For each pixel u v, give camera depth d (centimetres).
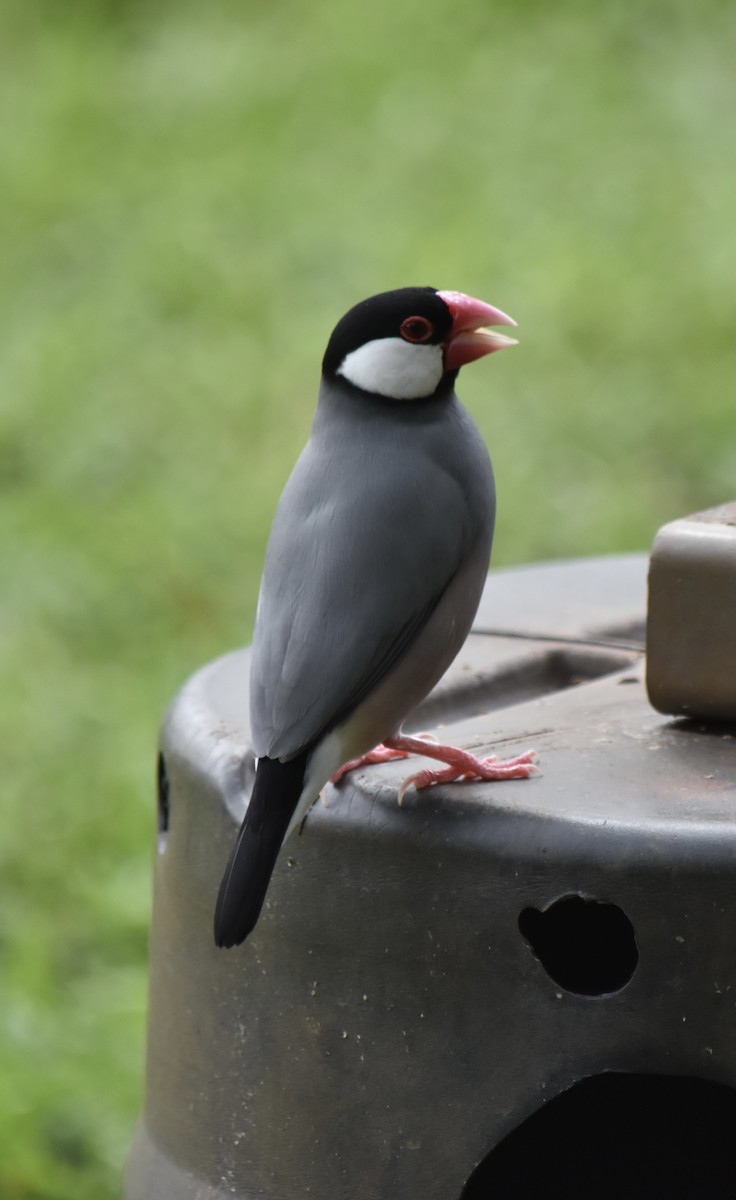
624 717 604
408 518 559
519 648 702
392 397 575
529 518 1398
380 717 551
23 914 1015
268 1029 546
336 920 529
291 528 567
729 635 566
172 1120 583
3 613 1327
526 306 1661
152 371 1658
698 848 484
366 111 2084
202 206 1927
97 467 1530
